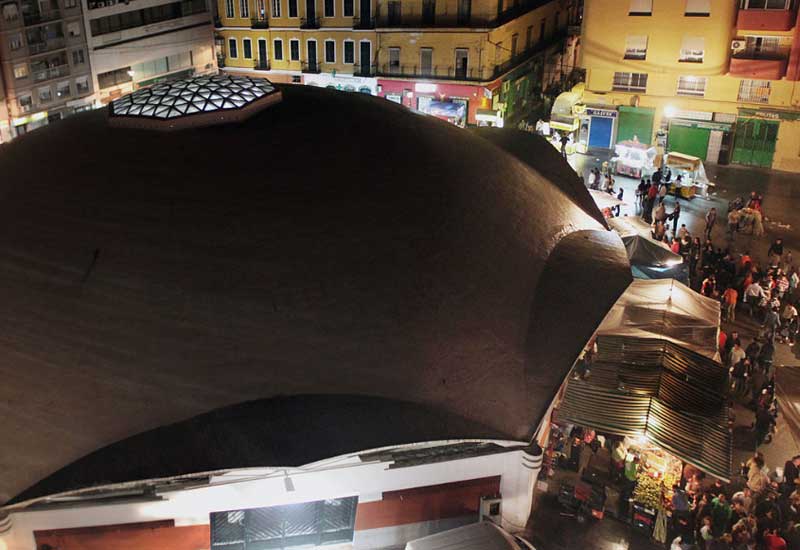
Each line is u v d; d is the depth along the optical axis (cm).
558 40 5353
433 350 1568
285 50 4931
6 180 1745
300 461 1398
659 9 3947
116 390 1469
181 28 5103
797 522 1742
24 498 1380
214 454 1410
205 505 1570
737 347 2273
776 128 3994
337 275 1573
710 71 3966
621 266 1861
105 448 1436
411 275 1619
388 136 1878
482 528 1603
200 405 1470
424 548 1551
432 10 4306
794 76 3794
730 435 1812
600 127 4322
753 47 3856
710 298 2475
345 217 1644
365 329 1546
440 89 4431
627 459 1870
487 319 1648
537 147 2436
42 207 1647
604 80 4225
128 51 4797
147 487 1539
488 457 1675
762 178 3978
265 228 1592
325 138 1789
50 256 1572
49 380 1476
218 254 1557
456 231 1728
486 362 1598
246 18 5019
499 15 4291
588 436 1994
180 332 1502
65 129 1880
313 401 1488
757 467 1841
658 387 1897
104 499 1523
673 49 4000
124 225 1589
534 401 1566
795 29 3716
